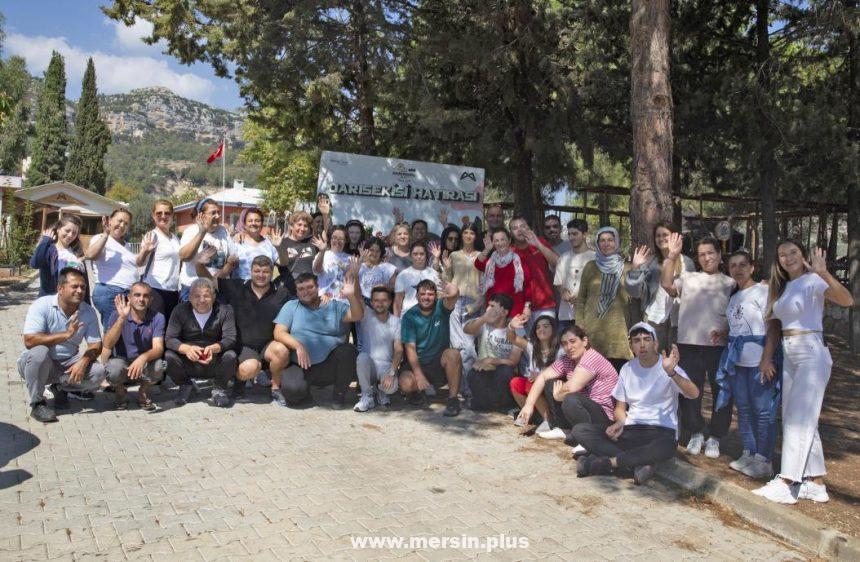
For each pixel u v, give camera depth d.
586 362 5.49
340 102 13.83
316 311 6.65
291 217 7.96
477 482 4.79
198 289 6.23
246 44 12.21
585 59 11.84
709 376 5.60
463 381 7.25
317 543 3.64
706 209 23.36
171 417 6.08
